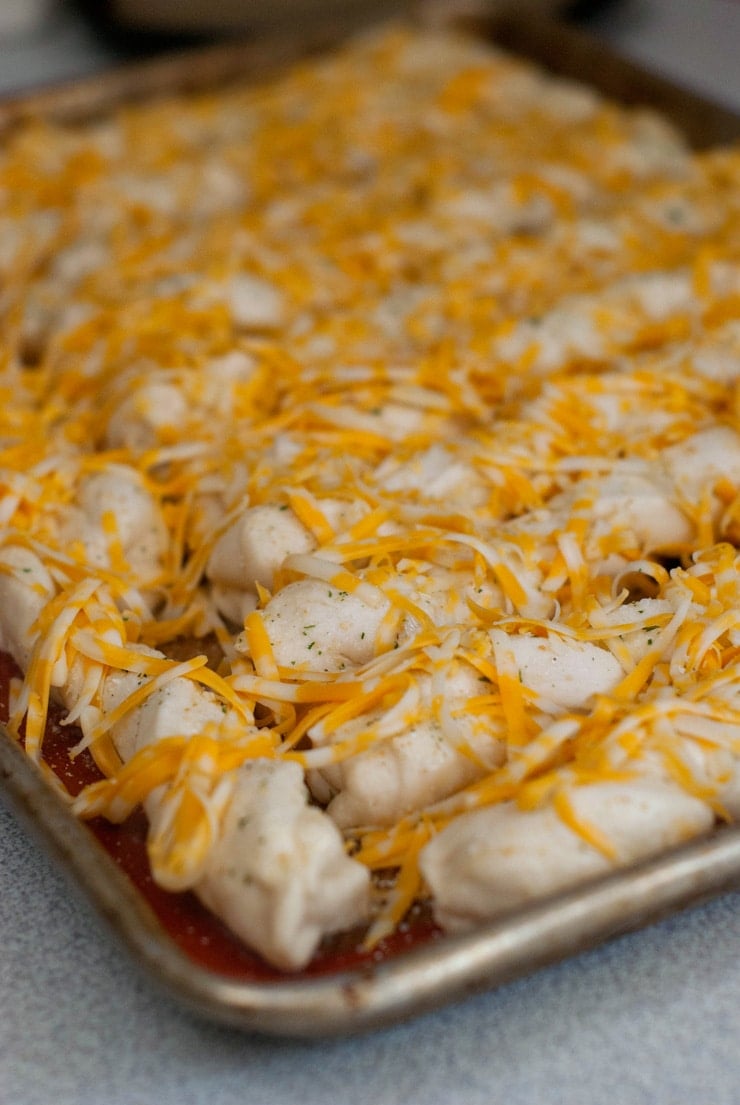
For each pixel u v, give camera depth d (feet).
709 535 2.00
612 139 2.91
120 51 3.83
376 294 2.49
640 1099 1.61
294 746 1.81
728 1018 1.66
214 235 2.61
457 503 2.02
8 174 2.85
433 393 2.18
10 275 2.63
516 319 2.33
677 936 1.72
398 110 3.17
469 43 3.49
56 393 2.31
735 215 2.63
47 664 1.85
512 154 2.95
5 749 1.76
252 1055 1.64
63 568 1.97
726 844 1.62
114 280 2.50
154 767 1.72
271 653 1.81
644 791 1.67
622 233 2.59
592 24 3.96
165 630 1.99
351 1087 1.62
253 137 3.04
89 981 1.70
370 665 1.77
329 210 2.71
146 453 2.12
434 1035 1.65
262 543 1.94
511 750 1.73
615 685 1.80
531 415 2.11
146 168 2.91
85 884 1.63
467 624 1.84
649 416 2.15
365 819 1.75
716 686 1.75
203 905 1.69
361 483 2.00
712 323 2.34
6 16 3.94
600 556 1.98
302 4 3.70
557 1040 1.64
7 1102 1.62
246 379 2.27
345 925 1.67
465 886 1.64
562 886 1.63
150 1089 1.62
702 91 3.11
